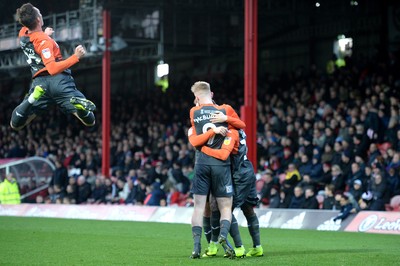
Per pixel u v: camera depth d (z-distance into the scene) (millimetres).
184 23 46125
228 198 15594
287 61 53031
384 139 34094
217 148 15539
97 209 35438
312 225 27438
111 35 44906
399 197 28766
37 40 13734
